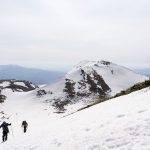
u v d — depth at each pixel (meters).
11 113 127.69
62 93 165.00
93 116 19.30
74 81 185.25
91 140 12.95
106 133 13.04
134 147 10.36
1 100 157.75
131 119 13.70
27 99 161.12
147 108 14.91
